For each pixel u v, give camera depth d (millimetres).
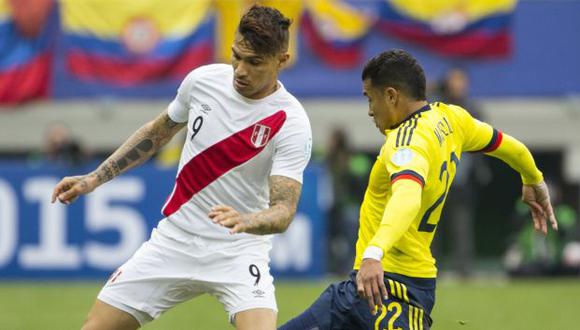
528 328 32375
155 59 53250
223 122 18906
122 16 53188
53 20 53500
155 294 19266
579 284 45406
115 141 56938
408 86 17703
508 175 61406
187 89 19438
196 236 19062
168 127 20109
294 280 44062
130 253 43938
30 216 44062
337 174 48125
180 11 53125
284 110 18828
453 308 36750
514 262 48438
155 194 43875
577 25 54125
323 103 57938
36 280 44031
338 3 53375
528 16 54188
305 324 18125
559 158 58531
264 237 19344
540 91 54125
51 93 53594
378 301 15859
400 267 17672
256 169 18938
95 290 41219
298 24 53250
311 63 53500
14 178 44062
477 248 61844
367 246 16938
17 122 57062
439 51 53781
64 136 48500
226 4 52719
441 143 17609
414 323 17594
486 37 53719
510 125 57719
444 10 53656
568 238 48750
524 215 50375
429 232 17891
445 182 17797
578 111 57062
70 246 44094
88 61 53375
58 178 44031
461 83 42781
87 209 44031
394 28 53656
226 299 18984
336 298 18047
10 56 53375
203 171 19016
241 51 18000
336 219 48031
